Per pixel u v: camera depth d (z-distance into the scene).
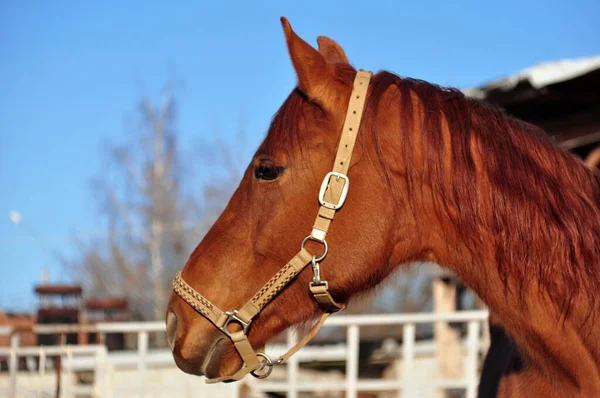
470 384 6.39
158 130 20.41
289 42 2.58
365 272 2.54
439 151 2.51
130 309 20.17
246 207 2.64
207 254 2.66
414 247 2.59
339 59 2.96
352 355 6.52
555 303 2.42
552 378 2.52
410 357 6.48
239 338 2.59
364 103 2.59
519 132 2.58
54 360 10.28
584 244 2.43
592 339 2.41
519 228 2.44
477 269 2.53
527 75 7.05
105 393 6.38
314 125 2.58
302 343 2.60
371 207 2.53
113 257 20.88
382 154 2.54
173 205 20.48
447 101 2.61
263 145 2.63
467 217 2.48
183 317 2.65
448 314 6.42
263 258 2.58
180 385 7.72
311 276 2.57
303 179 2.55
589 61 6.79
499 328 3.38
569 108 8.07
